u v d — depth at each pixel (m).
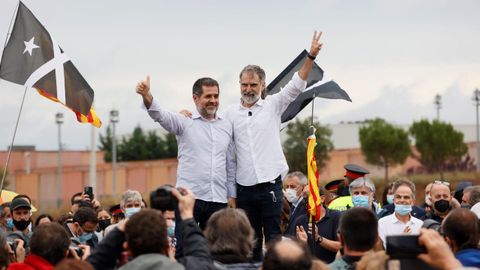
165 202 12.78
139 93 17.03
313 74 20.36
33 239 13.76
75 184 95.94
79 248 15.62
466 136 130.88
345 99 20.33
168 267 11.92
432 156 102.88
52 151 102.75
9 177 98.44
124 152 110.75
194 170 17.53
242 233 13.03
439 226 17.11
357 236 13.24
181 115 17.62
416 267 11.62
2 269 14.05
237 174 17.89
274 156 17.88
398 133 97.62
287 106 18.25
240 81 17.83
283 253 11.36
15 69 20.52
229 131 17.83
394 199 19.19
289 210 21.98
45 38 20.78
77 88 20.84
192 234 12.55
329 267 12.92
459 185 24.91
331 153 95.62
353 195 20.38
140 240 11.98
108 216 22.23
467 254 13.37
